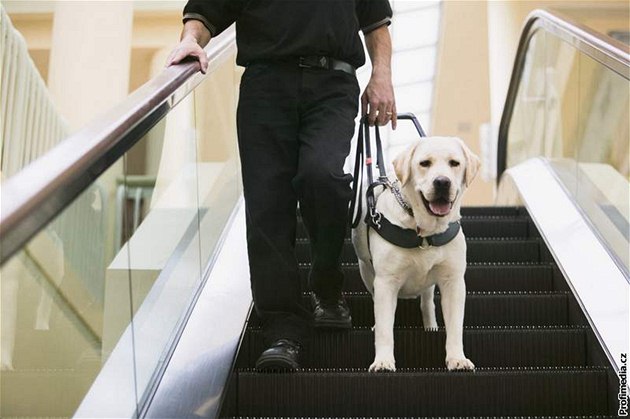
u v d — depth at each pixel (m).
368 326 3.54
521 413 2.78
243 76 3.00
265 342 2.96
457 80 11.70
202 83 3.66
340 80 2.96
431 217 2.92
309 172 2.83
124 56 8.02
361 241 3.20
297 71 2.93
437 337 3.14
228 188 4.33
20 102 4.53
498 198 6.46
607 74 4.05
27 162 4.64
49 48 8.09
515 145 6.33
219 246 3.91
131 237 2.56
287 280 2.90
